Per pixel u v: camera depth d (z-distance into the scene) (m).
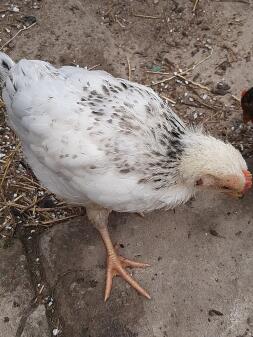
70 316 0.65
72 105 0.57
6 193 0.75
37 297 0.67
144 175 0.57
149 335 0.63
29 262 0.69
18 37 0.88
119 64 0.86
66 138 0.56
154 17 0.89
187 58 0.86
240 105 0.80
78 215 0.73
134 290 0.66
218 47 0.86
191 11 0.89
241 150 0.77
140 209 0.61
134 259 0.69
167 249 0.69
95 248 0.70
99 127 0.57
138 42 0.88
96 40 0.88
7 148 0.78
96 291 0.67
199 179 0.57
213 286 0.66
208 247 0.69
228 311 0.65
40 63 0.61
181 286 0.67
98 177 0.56
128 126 0.57
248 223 0.70
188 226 0.71
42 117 0.57
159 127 0.58
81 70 0.63
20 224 0.72
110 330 0.64
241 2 0.90
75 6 0.91
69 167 0.57
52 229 0.71
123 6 0.91
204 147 0.56
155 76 0.84
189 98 0.82
